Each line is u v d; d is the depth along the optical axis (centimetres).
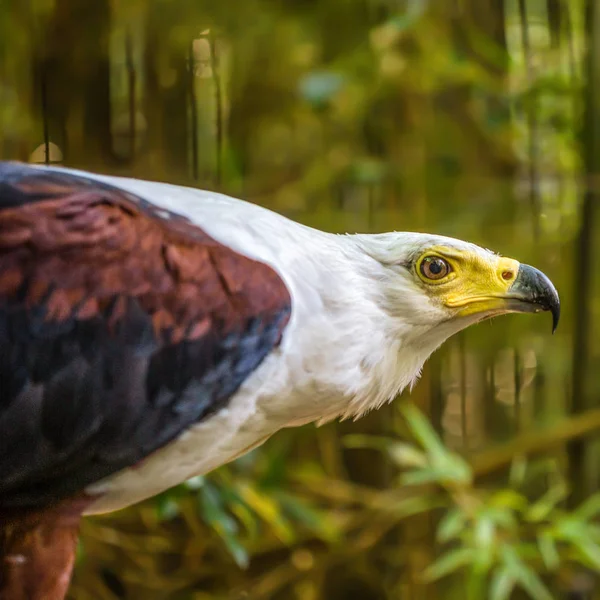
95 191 527
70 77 940
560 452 1100
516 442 1022
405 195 1095
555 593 1091
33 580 539
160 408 525
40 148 936
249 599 986
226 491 828
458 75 1066
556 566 980
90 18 943
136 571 985
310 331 558
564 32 1077
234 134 1066
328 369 564
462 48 1099
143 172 940
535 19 1104
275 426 580
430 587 1075
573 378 1042
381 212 1088
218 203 576
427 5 1055
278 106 1105
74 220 512
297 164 1111
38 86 941
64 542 546
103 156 943
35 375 506
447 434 1105
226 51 1038
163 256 522
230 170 987
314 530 980
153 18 953
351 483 1067
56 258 508
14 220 507
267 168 1109
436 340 623
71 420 512
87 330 509
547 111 1076
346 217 1070
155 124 952
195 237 538
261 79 1093
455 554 896
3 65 940
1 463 512
